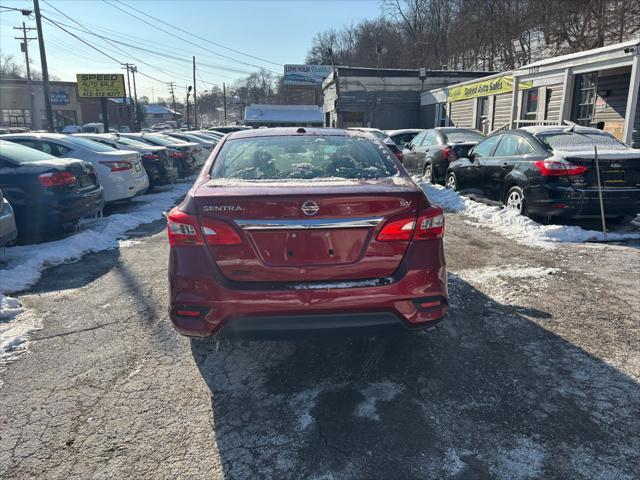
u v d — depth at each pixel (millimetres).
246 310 2660
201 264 2707
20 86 50719
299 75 60938
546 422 2574
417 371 3119
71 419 2662
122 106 62938
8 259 5613
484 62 34312
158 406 2785
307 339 2770
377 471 2244
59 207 6270
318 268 2691
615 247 5926
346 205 2668
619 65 10492
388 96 26656
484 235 6648
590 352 3320
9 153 6383
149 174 11555
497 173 7703
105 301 4422
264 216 2654
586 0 20656
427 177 11555
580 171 6219
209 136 21438
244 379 3070
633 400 2754
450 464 2277
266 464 2303
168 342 3594
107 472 2254
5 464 2307
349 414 2680
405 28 47938
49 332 3773
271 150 3605
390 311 2744
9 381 3057
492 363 3197
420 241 2811
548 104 13789
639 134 11211
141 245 6555
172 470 2268
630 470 2213
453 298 4320
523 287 4578
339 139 3857
